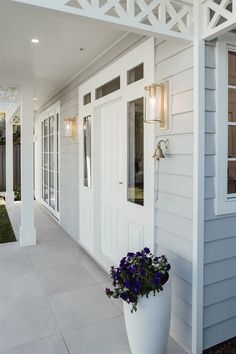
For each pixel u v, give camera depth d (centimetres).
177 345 227
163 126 238
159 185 251
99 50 342
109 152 370
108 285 326
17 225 603
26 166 469
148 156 266
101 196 400
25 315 265
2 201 913
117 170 349
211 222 219
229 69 228
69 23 269
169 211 240
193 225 214
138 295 193
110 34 295
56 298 296
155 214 258
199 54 206
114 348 221
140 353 202
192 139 212
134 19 192
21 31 287
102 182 395
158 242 256
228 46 219
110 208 371
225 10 189
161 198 249
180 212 227
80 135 446
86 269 371
